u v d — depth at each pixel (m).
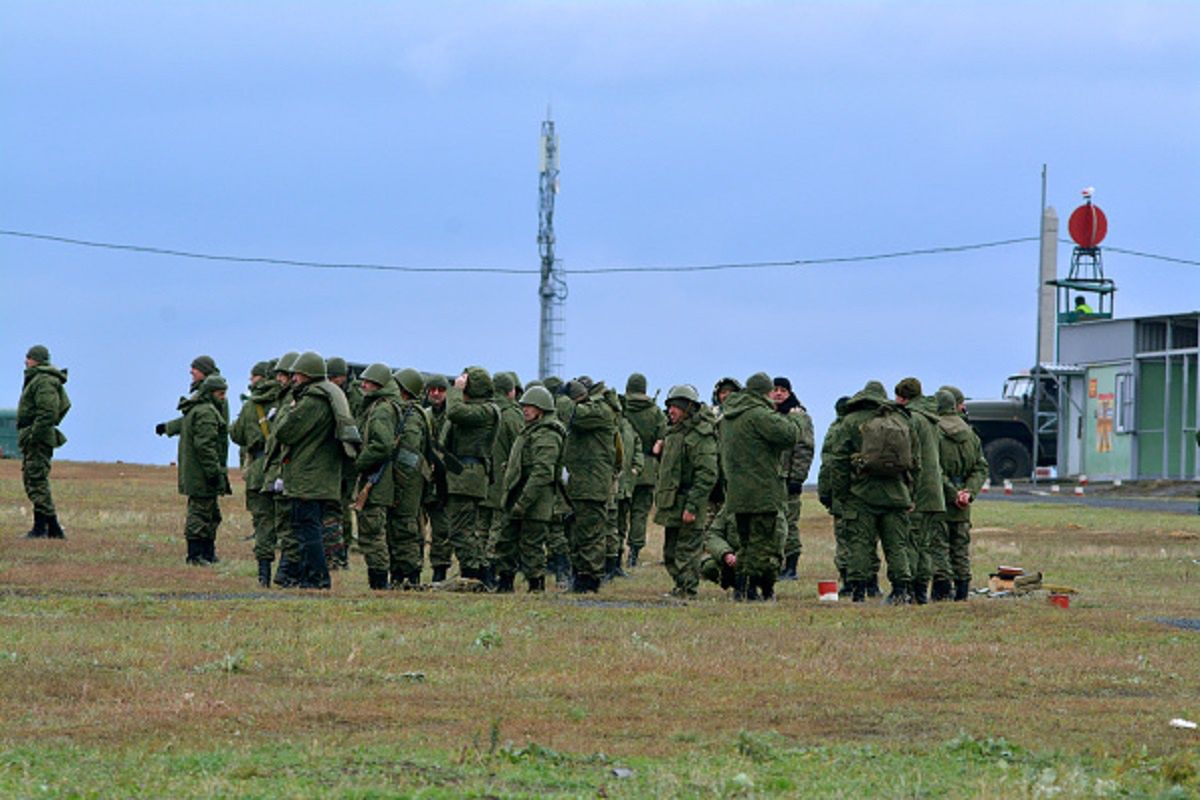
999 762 27.30
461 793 23.84
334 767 25.44
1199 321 145.75
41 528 67.44
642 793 24.30
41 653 35.56
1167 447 145.50
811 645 40.09
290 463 49.69
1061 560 74.12
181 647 37.00
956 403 55.06
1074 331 154.50
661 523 52.50
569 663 36.50
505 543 52.78
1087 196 173.50
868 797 24.45
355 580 54.78
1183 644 42.78
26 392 66.62
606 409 52.50
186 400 60.41
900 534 51.56
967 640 42.31
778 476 50.94
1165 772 26.45
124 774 24.53
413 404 51.91
